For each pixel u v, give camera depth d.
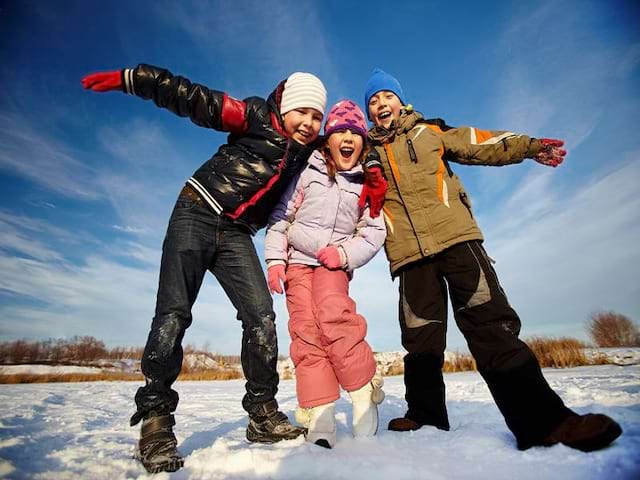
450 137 2.25
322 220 2.06
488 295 1.84
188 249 1.82
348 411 2.81
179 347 1.70
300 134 2.09
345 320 1.84
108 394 5.60
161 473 1.38
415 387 2.15
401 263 2.18
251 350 1.91
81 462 1.59
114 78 1.89
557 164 2.22
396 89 2.65
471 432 1.83
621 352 8.02
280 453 1.53
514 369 1.59
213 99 1.96
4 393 5.45
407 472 1.25
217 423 2.79
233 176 1.93
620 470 1.17
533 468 1.27
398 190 2.19
